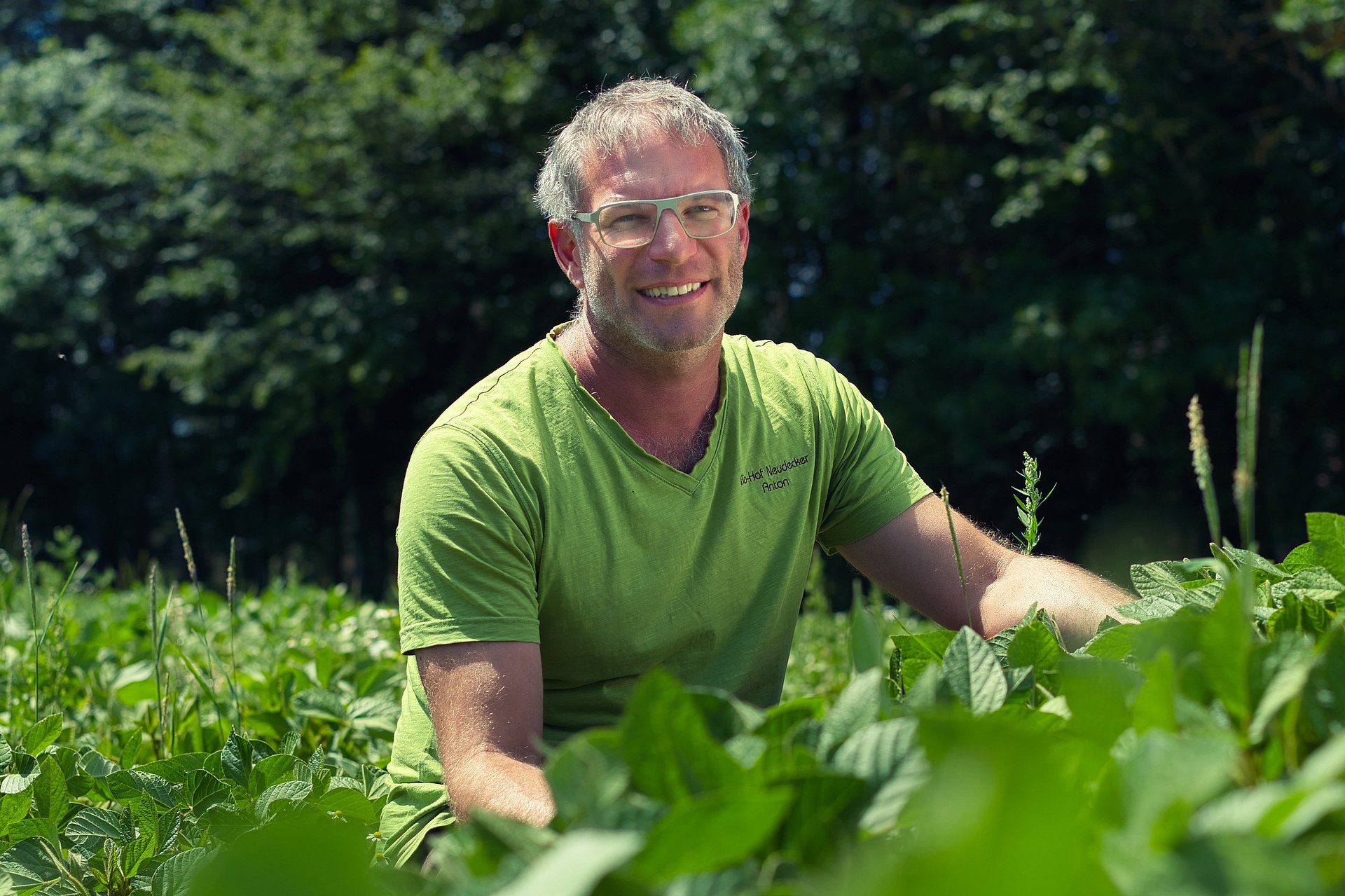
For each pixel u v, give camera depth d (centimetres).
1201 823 60
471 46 1894
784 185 1478
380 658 319
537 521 189
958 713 85
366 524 2070
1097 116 1405
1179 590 143
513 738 174
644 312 199
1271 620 116
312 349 1716
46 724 187
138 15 2197
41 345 2047
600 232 205
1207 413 1495
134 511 2422
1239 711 82
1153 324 1378
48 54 2122
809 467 217
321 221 1770
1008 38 1486
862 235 1611
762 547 211
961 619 208
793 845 73
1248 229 1487
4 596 354
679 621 203
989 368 1422
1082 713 85
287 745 183
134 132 1991
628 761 72
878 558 223
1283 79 1480
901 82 1498
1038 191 1376
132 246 1931
